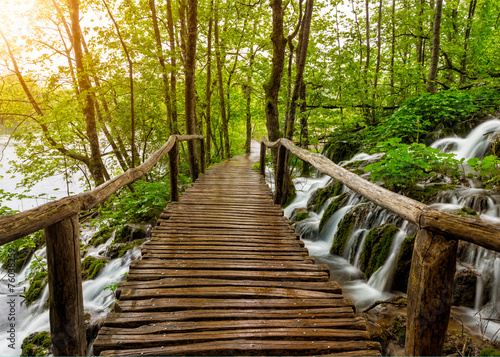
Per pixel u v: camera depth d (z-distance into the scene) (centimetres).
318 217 687
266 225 455
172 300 250
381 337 296
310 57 1178
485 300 327
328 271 308
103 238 734
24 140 905
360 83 979
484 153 579
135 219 752
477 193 446
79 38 810
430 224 134
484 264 344
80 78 772
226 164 1353
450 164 485
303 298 257
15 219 132
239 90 2128
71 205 171
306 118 929
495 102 715
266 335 209
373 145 862
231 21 1304
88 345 399
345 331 216
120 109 910
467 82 1046
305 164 1102
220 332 212
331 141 1131
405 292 381
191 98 865
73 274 172
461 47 1125
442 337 136
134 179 334
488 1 1065
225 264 319
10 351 434
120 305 241
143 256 336
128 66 818
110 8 787
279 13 766
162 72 854
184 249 359
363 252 464
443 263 130
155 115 945
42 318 507
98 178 867
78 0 796
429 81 879
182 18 1037
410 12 1160
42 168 958
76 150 998
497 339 276
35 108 894
